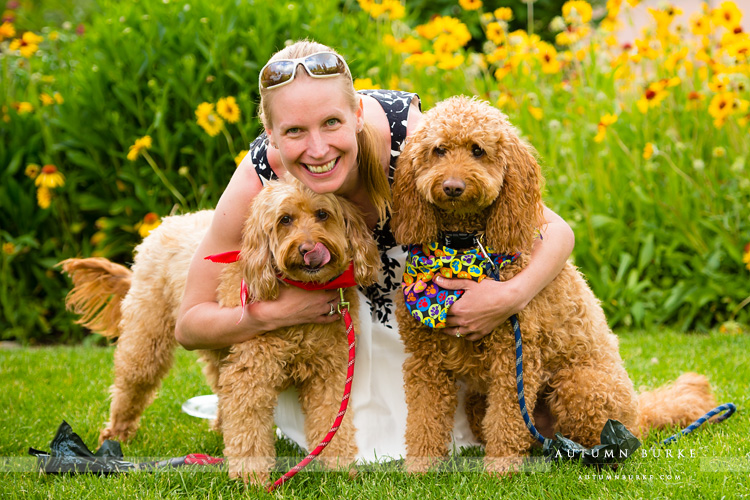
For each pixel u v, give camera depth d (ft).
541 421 10.76
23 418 12.62
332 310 9.35
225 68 18.28
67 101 19.04
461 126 9.01
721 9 17.69
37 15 35.42
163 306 11.27
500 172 9.13
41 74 21.15
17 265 19.93
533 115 19.22
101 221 19.25
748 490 8.54
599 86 20.59
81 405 13.57
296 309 9.14
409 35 20.51
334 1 20.21
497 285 9.18
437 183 8.87
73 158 18.94
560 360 9.95
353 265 9.41
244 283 9.30
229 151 18.79
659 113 19.06
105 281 12.69
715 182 18.40
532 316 9.45
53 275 20.17
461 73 20.67
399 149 10.15
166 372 11.82
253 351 9.31
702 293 17.80
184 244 10.99
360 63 18.29
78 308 12.89
